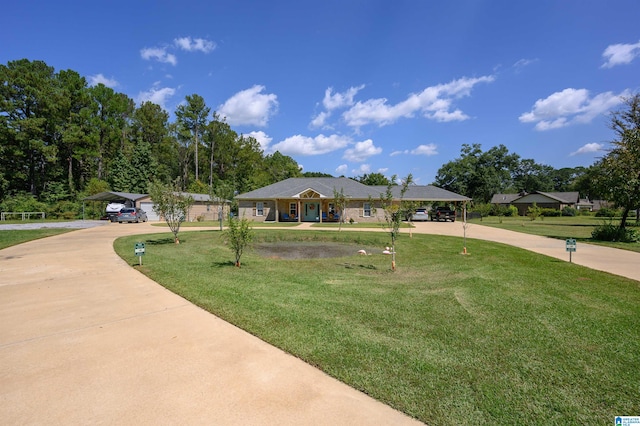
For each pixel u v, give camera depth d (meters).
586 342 3.88
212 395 2.77
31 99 41.88
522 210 61.12
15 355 3.49
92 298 5.68
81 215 37.28
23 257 9.91
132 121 57.19
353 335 4.07
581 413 2.56
